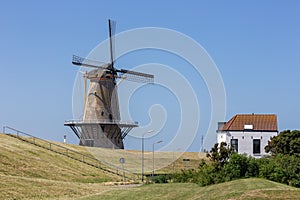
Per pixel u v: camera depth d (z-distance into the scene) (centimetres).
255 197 3011
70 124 9025
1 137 8625
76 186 5147
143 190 4412
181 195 3912
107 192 4494
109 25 8962
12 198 4022
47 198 4216
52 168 6950
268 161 4275
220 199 3164
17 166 6412
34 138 9356
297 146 5906
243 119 6862
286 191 3141
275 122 6781
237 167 4216
